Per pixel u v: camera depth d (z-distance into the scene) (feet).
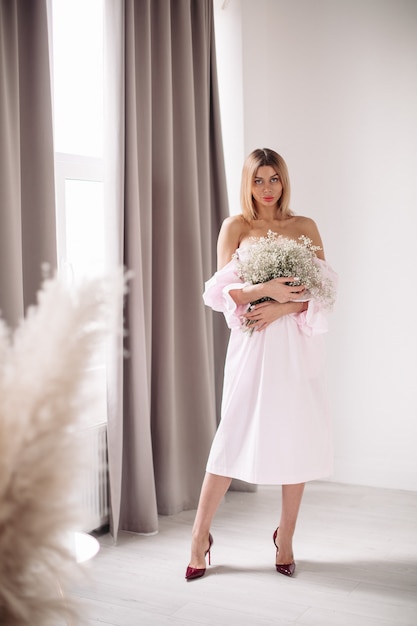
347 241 13.94
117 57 10.78
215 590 9.33
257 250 9.41
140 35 11.35
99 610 8.75
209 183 13.25
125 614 8.66
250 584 9.50
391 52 13.43
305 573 9.84
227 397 9.75
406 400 13.69
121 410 11.04
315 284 9.47
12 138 8.76
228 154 14.15
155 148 12.00
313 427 9.55
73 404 1.90
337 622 8.43
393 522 11.85
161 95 11.93
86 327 1.92
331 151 13.98
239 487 13.70
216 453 9.71
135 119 11.07
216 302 9.78
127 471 11.50
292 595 9.16
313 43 13.98
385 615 8.61
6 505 1.81
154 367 12.19
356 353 13.99
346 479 14.12
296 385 9.48
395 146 13.50
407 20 13.29
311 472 9.51
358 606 8.85
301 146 14.21
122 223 10.96
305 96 14.11
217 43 14.03
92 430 10.65
